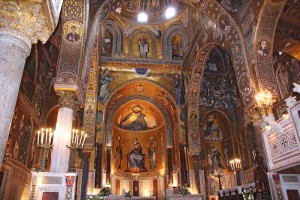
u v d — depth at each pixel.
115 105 22.12
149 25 22.12
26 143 15.53
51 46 18.81
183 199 17.62
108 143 20.55
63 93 10.23
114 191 21.09
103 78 20.45
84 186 16.83
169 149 21.55
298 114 6.33
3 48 4.56
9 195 12.79
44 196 8.54
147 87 21.83
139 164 23.05
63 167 9.52
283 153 7.13
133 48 21.81
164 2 22.28
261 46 10.80
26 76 15.11
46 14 4.98
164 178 21.61
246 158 18.89
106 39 21.70
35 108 16.92
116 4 13.84
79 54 10.48
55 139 9.77
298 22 13.18
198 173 18.98
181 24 21.89
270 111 8.79
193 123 19.70
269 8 10.58
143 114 24.34
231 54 12.52
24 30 4.78
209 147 20.81
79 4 10.61
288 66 16.08
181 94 20.94
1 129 4.12
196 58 18.22
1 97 4.25
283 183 8.00
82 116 18.59
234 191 15.77
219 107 21.47
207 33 16.11
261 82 10.32
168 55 21.84
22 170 14.53
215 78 22.30
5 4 4.65
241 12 12.09
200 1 13.55
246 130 19.20
